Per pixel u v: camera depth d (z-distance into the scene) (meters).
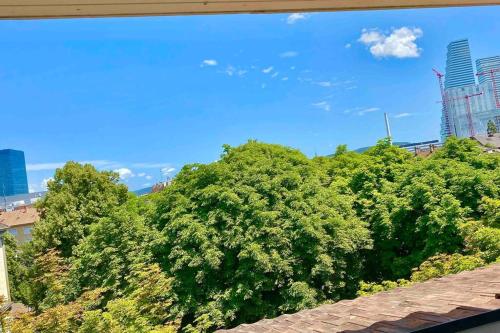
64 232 21.28
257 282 12.78
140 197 17.39
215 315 12.62
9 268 21.28
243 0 1.43
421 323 2.06
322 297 13.46
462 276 4.67
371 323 2.80
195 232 13.33
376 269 15.70
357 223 14.83
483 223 11.43
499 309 1.82
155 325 9.45
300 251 13.61
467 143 17.44
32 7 1.24
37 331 7.74
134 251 13.64
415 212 14.77
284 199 14.51
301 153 17.66
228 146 16.75
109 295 13.18
